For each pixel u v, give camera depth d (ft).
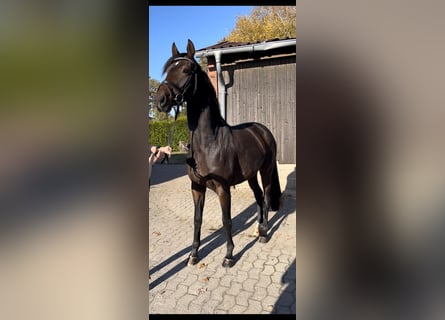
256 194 10.80
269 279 7.81
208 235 11.21
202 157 7.89
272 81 17.46
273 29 49.14
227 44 18.52
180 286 7.57
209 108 7.82
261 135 10.56
